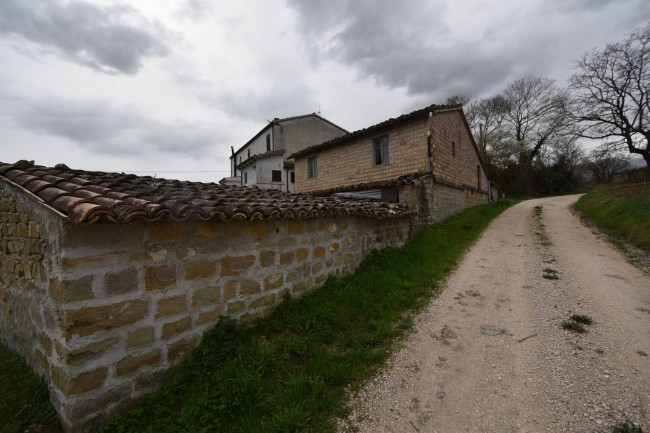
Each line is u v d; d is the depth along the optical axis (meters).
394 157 11.16
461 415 2.32
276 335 3.39
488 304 4.39
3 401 2.34
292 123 22.73
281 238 3.86
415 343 3.41
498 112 29.20
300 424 2.16
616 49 16.81
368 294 4.60
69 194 2.30
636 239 7.00
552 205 16.75
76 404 2.07
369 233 6.17
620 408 2.25
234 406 2.30
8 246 3.23
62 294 2.05
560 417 2.22
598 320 3.63
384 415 2.35
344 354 3.17
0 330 3.58
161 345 2.58
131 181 3.74
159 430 2.11
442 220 11.08
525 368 2.86
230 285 3.19
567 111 19.78
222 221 3.01
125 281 2.34
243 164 23.77
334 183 13.84
